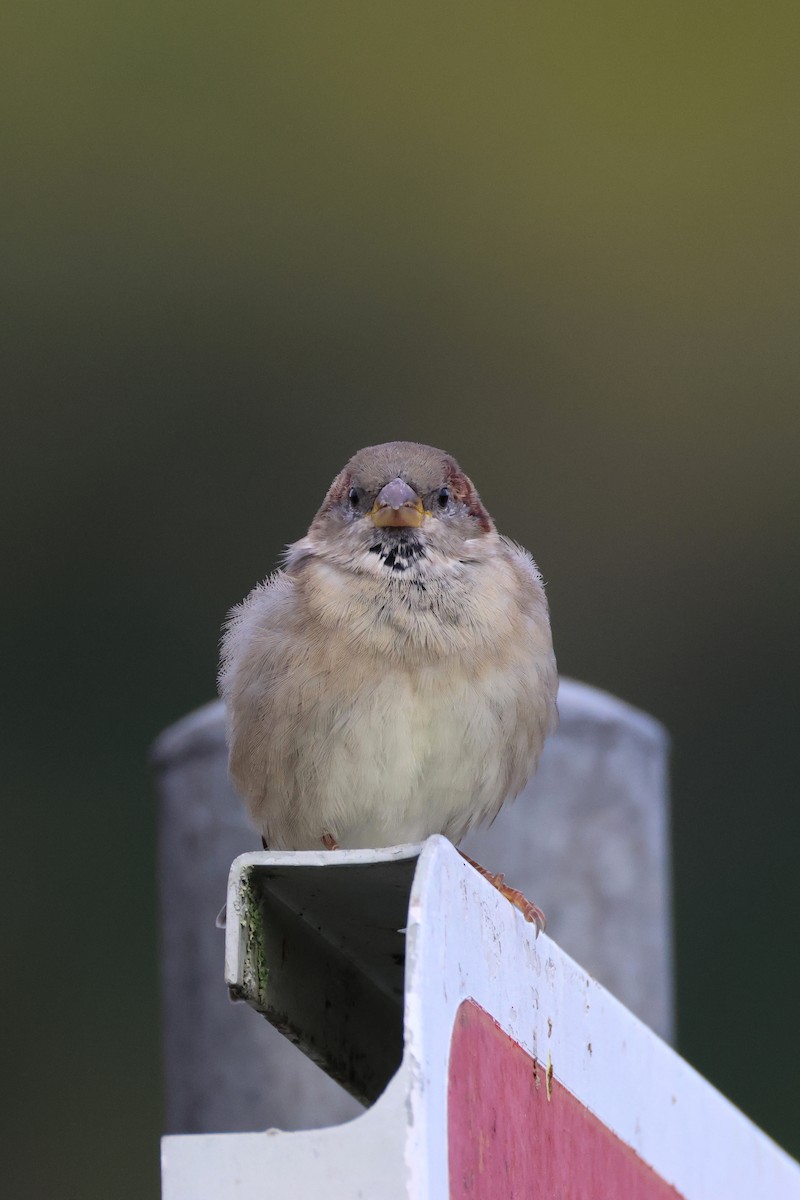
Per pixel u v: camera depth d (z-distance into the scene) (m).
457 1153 3.33
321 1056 3.94
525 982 3.78
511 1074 3.64
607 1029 4.21
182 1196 3.07
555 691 6.10
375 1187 3.05
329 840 6.01
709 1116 4.76
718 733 13.97
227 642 6.27
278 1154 3.07
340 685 5.82
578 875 6.16
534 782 6.19
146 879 12.77
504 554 6.25
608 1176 4.10
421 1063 3.13
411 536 6.02
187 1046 6.12
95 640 13.43
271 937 3.69
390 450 6.35
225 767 6.22
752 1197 4.97
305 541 6.30
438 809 5.93
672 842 13.27
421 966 3.24
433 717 5.81
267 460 14.49
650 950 6.26
